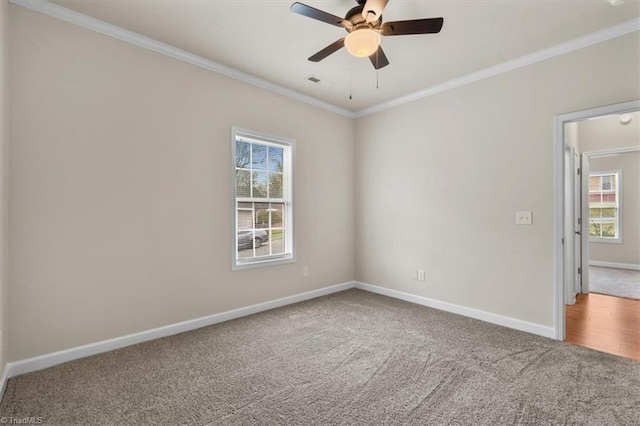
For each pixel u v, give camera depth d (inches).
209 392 79.7
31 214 89.1
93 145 99.5
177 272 118.3
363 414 71.2
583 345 107.4
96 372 88.9
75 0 89.3
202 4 90.7
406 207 161.8
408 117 160.4
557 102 112.7
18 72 87.1
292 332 119.3
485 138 131.6
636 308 148.6
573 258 156.2
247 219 142.7
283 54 119.9
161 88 113.7
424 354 100.7
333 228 177.9
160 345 107.2
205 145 125.5
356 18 77.8
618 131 212.2
